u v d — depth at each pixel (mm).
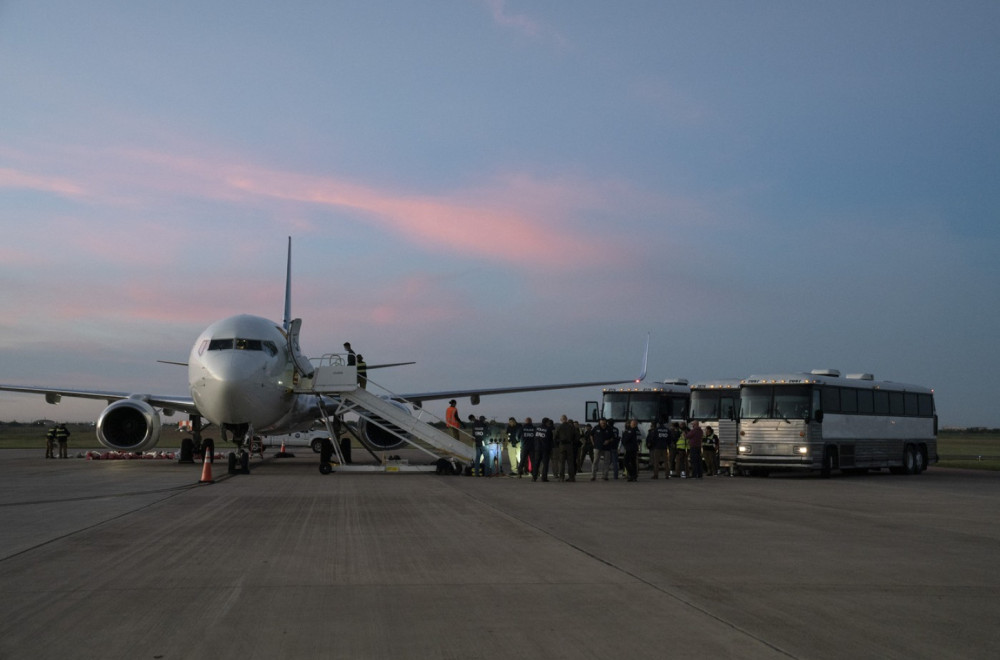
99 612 7344
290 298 34812
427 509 15867
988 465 44938
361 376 28734
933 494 21391
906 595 8297
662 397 36656
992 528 13805
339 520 13914
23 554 10281
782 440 28375
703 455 31250
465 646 6352
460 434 29594
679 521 14398
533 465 25609
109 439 29250
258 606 7602
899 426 33344
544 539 11898
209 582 8656
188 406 29625
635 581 8867
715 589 8492
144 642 6398
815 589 8539
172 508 15484
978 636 6738
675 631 6812
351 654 6137
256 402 25094
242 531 12422
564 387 33719
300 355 29219
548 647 6340
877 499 19625
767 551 11023
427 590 8336
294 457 45875
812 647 6371
